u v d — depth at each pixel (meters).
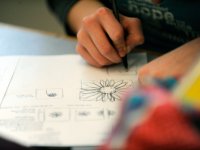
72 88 0.36
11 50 0.46
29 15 1.12
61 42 0.48
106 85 0.36
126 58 0.40
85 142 0.27
